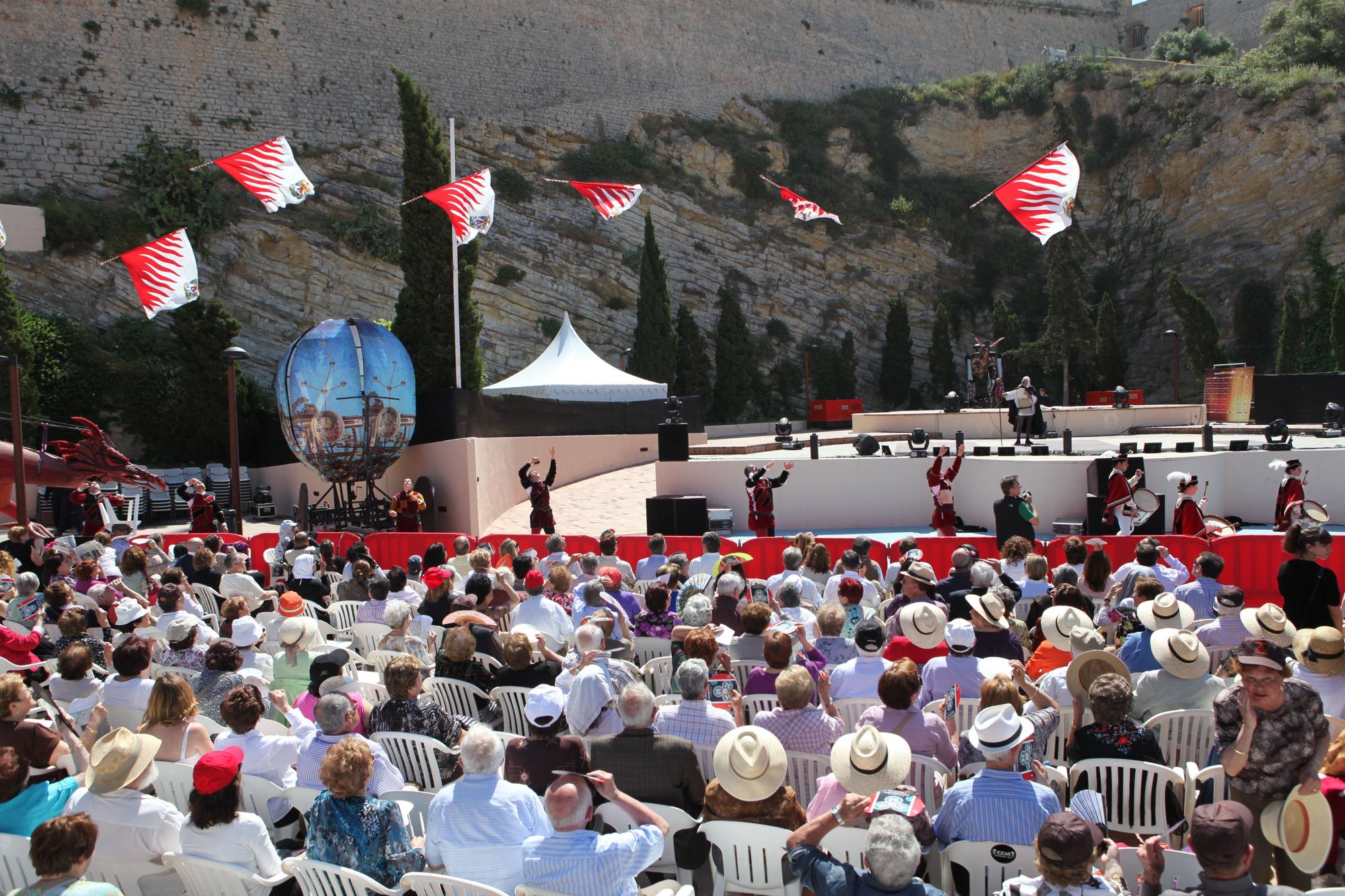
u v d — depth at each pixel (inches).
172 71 1694.1
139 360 1296.8
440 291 1088.2
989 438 1138.7
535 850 181.5
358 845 190.9
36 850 159.5
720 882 205.3
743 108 2420.0
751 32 2497.5
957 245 2385.6
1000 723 195.9
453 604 391.2
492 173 1956.2
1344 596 506.6
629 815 200.8
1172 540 549.0
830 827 179.8
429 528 923.4
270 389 1555.1
